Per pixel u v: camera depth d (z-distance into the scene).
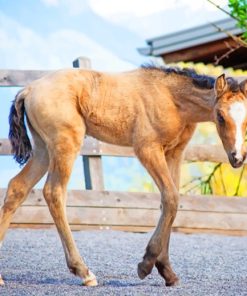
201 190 15.37
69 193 12.99
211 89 9.01
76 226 13.01
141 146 9.09
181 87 9.14
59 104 9.05
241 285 9.05
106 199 13.16
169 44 18.98
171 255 11.32
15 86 12.85
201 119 9.15
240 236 13.57
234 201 13.64
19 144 9.25
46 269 9.94
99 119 9.22
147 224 13.30
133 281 9.24
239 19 12.80
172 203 8.91
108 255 11.14
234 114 8.71
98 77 9.30
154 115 9.07
